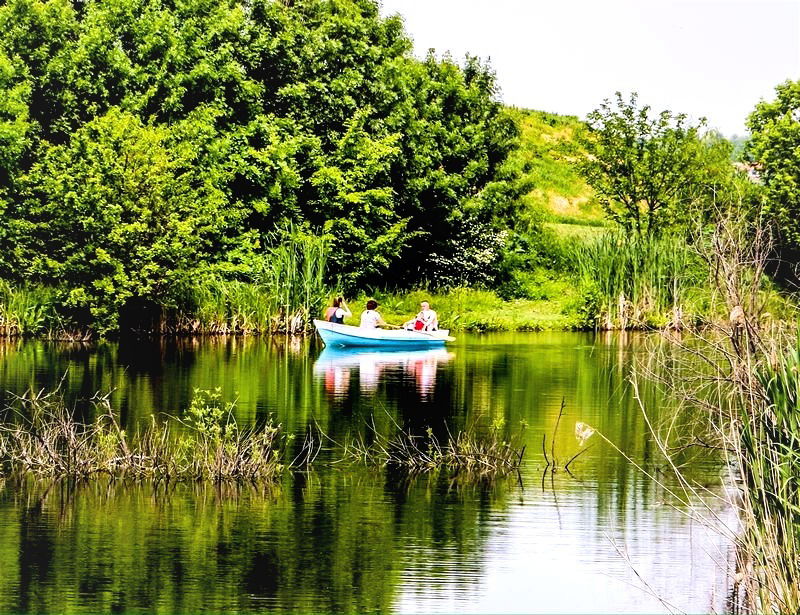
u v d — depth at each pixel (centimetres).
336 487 1755
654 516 1598
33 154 4422
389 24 5709
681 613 1215
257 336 4209
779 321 1215
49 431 1922
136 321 4191
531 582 1318
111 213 3938
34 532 1491
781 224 3662
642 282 4581
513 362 3384
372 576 1334
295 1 5534
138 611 1219
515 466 1906
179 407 2369
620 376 3000
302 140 5072
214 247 4722
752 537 1133
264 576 1332
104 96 4634
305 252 4462
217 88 4875
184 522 1548
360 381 2895
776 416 1134
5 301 3909
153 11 4859
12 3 4550
